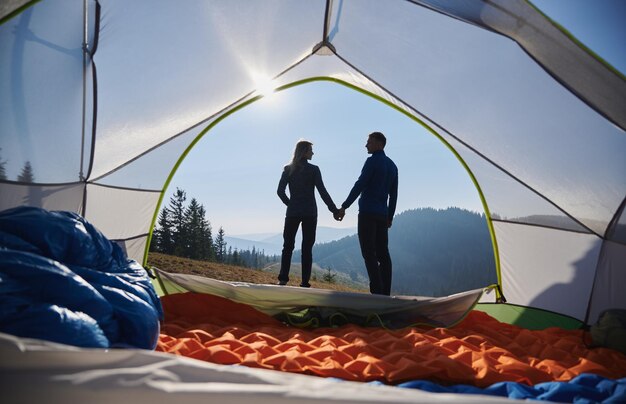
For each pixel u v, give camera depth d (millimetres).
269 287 4449
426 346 3043
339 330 3965
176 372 1460
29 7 3168
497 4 3256
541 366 2928
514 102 4297
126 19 4156
